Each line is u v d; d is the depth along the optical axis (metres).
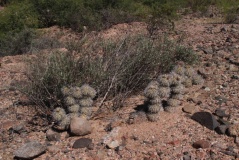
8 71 8.21
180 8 17.67
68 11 15.29
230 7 17.30
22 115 5.71
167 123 5.07
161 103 5.37
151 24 11.60
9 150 4.75
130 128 4.95
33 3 16.53
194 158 4.32
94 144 4.69
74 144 4.67
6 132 5.24
